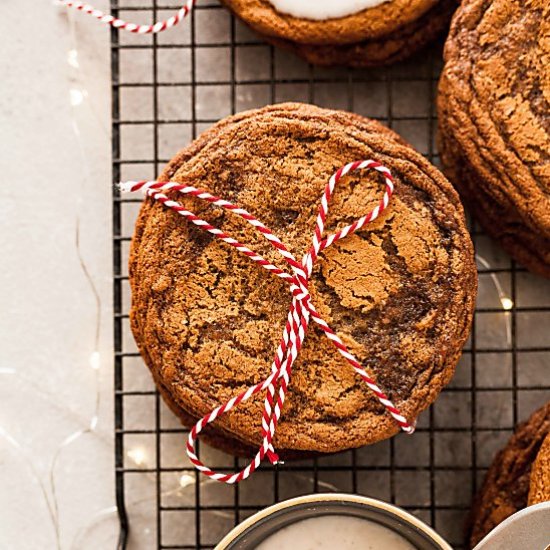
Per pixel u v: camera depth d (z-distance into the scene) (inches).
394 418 20.9
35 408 23.0
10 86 23.0
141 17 23.0
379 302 21.0
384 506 20.5
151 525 22.9
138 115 23.0
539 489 20.7
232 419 20.9
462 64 21.1
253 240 21.0
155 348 21.0
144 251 21.0
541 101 21.0
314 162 21.0
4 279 23.0
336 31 21.8
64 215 23.0
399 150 21.0
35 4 23.0
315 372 20.9
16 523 22.9
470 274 21.0
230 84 22.9
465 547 22.3
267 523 20.7
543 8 21.0
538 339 22.9
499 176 21.1
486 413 22.9
